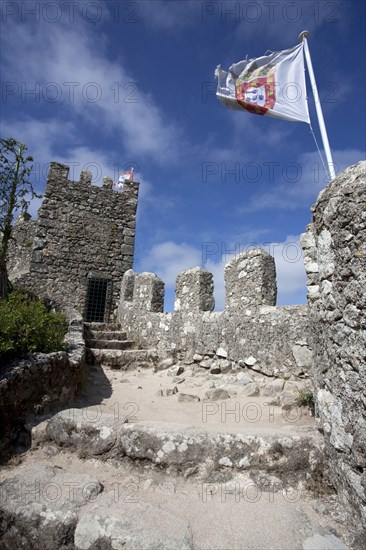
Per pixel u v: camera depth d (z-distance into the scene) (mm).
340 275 2686
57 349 5070
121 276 14297
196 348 7391
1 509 2727
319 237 3141
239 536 2363
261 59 6852
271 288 6500
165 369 7281
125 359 7469
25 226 18594
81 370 5398
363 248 2438
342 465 2615
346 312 2600
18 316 4734
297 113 6527
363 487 2316
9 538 2625
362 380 2387
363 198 2475
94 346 8219
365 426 2336
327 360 2998
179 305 8367
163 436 3346
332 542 2268
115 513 2551
